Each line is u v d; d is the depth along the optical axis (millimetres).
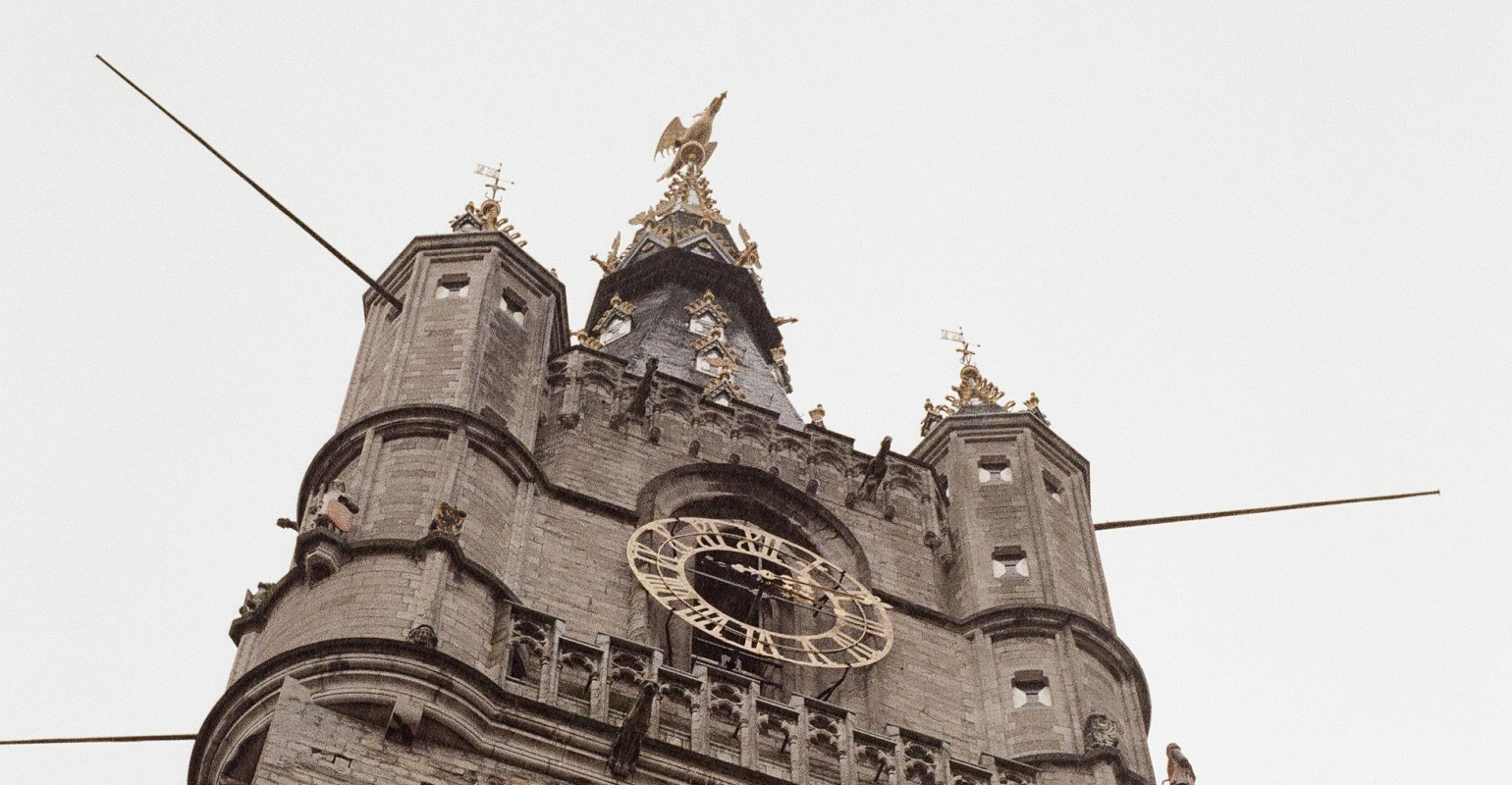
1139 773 48969
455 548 43875
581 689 42688
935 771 44500
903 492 55531
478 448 48250
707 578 51969
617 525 49406
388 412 48281
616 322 69562
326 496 45312
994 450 57344
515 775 40188
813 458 55125
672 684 43375
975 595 52281
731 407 55188
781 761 43312
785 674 48969
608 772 40844
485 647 42781
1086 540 55875
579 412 52719
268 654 43000
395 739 39875
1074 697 49000
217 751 40750
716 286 73125
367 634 41875
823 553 52750
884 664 49250
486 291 53500
